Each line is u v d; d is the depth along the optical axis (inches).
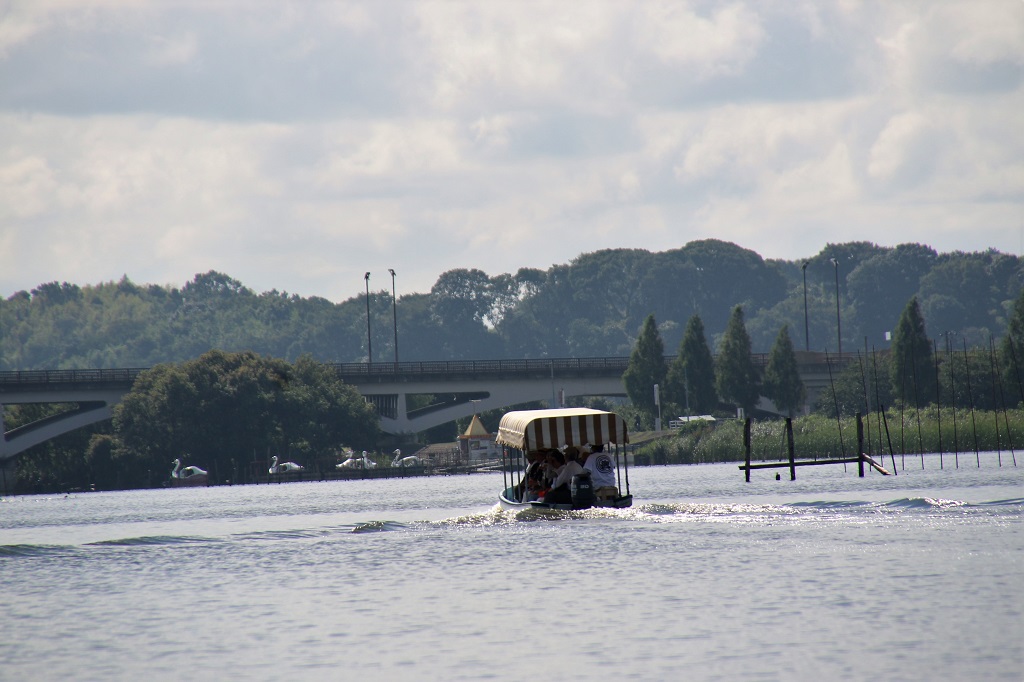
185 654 3093.0
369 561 4591.5
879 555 4269.2
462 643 3110.2
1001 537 4643.2
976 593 3531.0
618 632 3169.3
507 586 3892.7
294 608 3651.6
